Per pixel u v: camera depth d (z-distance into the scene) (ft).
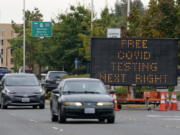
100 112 146.92
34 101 216.13
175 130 132.05
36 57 498.69
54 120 158.61
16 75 226.17
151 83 213.66
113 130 131.13
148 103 218.59
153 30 277.64
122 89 236.63
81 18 440.86
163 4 276.41
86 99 147.23
